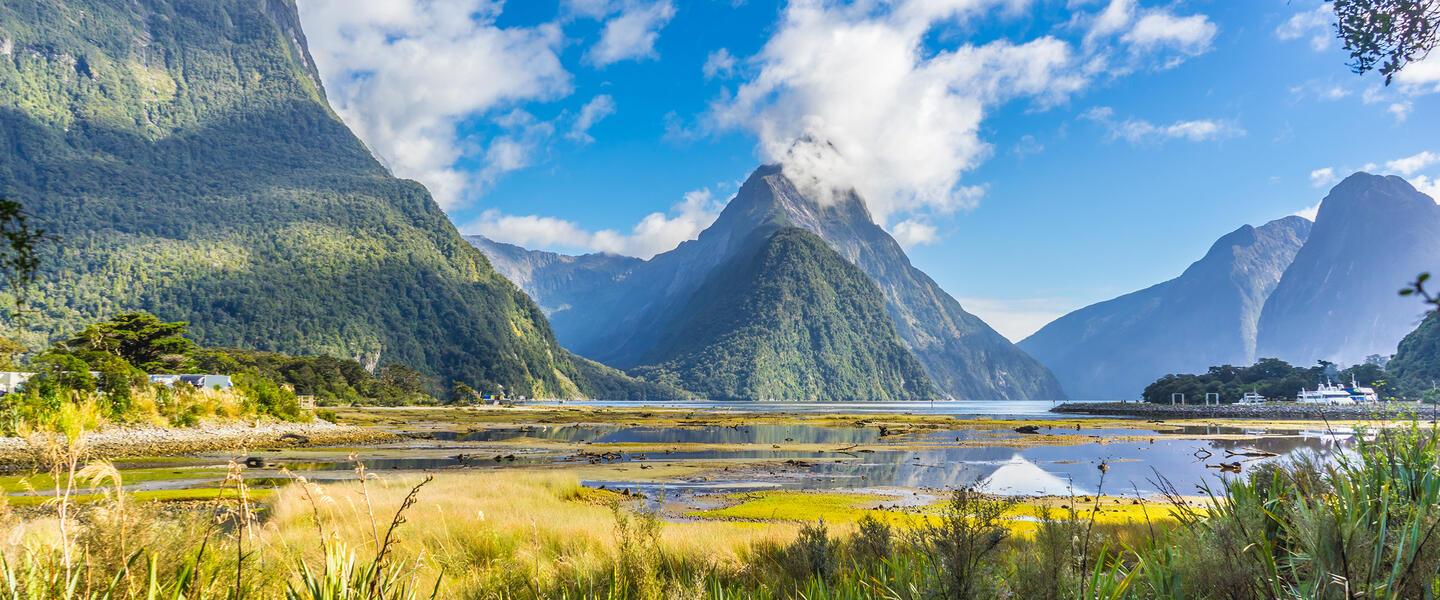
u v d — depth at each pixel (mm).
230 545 3652
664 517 20406
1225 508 3795
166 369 87500
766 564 7547
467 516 13852
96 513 3318
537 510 16953
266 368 125312
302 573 3488
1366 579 2750
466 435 68375
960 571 3551
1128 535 6746
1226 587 3154
